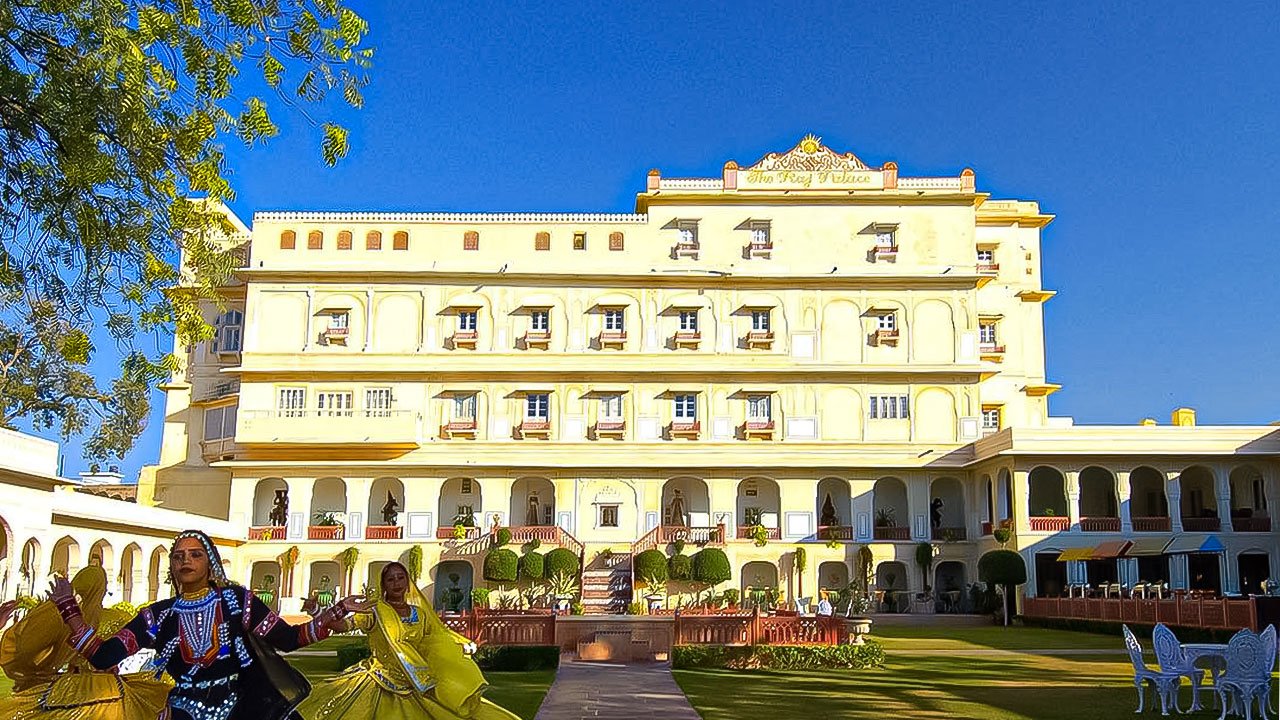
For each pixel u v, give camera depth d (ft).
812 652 84.58
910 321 191.72
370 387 188.96
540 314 191.72
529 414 189.06
